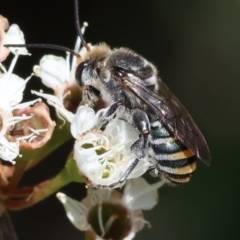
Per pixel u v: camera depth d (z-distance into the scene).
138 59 0.12
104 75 0.12
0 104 0.12
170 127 0.12
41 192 0.12
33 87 0.13
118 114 0.12
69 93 0.12
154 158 0.12
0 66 0.12
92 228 0.12
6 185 0.12
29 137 0.12
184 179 0.12
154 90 0.12
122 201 0.13
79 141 0.12
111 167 0.12
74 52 0.12
